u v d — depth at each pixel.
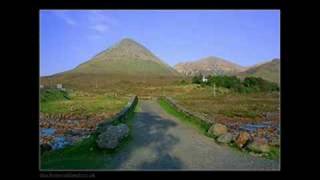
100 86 88.31
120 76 135.38
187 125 23.53
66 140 19.25
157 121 25.48
